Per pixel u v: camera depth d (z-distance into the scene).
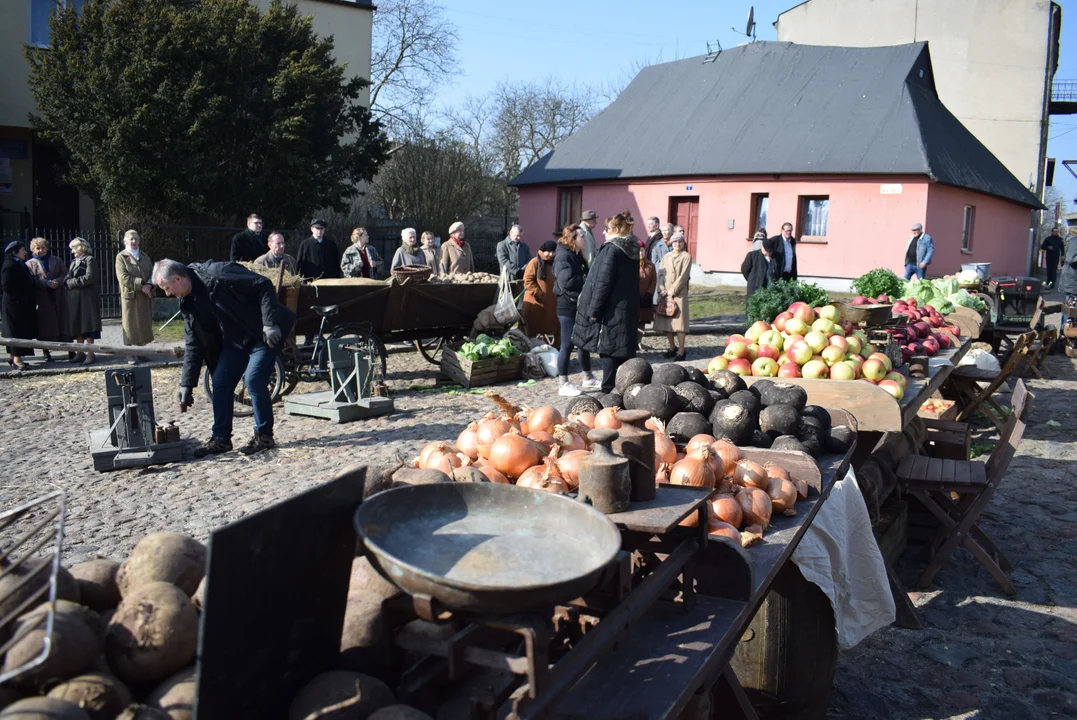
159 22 17.16
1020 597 5.23
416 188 28.19
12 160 20.47
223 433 7.32
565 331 10.29
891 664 4.43
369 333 9.92
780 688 3.49
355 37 25.41
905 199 23.25
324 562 1.75
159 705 1.56
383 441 7.86
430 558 1.85
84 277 12.02
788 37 37.25
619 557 2.04
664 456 3.17
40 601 1.69
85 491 6.22
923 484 5.41
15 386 10.45
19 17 19.80
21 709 1.40
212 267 7.15
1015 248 31.95
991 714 3.95
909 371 6.58
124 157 16.86
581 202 29.86
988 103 34.03
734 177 25.92
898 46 26.98
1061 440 9.03
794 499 3.25
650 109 30.25
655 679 2.10
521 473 2.91
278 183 18.75
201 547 2.01
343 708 1.64
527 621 1.67
